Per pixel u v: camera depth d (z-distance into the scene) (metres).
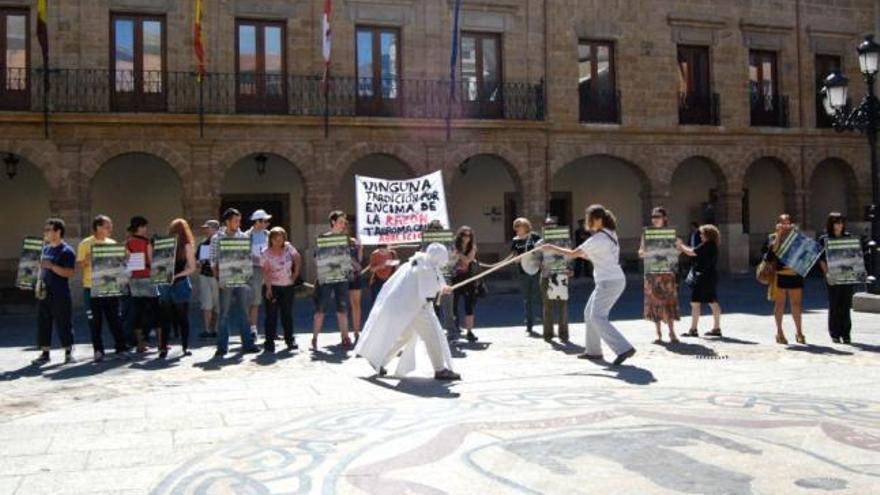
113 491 5.21
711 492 4.97
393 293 9.31
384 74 23.19
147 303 11.84
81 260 12.16
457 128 23.47
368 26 23.06
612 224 10.30
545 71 24.64
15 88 20.42
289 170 24.97
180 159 21.30
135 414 7.53
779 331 12.09
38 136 20.34
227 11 21.70
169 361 11.02
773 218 30.12
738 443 6.09
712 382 8.77
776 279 12.02
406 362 9.51
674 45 26.02
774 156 27.33
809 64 27.89
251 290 12.74
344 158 22.55
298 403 7.94
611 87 25.59
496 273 26.38
